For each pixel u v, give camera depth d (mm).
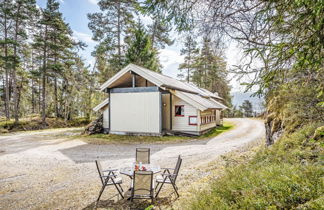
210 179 5344
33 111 34594
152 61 21203
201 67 32781
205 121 16547
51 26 23844
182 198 4363
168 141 12875
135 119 15141
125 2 19781
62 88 28562
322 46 2084
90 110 28203
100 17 20906
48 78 27734
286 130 6305
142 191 4227
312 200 2133
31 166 7691
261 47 2604
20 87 29906
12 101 29828
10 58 21141
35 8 22500
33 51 29031
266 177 3047
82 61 28875
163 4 2758
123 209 4180
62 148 11219
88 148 11156
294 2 2016
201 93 20297
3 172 7004
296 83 3115
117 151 10281
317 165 3029
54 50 24406
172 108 15594
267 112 8930
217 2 2574
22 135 17328
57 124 25000
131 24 21328
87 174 6680
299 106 4516
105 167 7523
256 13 2393
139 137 14227
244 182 3209
